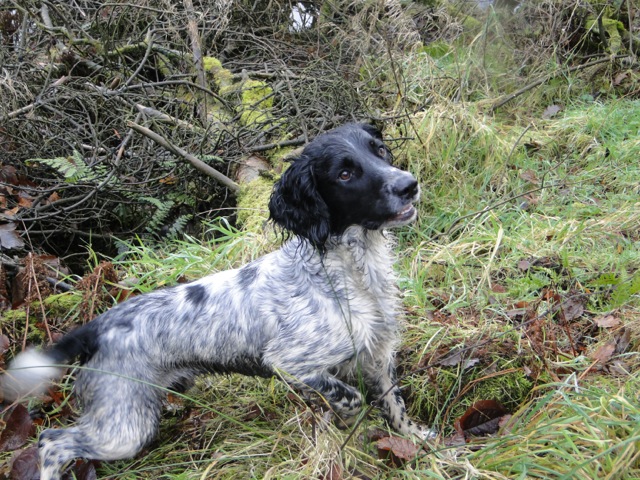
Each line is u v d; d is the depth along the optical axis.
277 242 1.62
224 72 2.44
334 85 2.16
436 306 1.53
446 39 2.62
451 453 1.11
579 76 2.49
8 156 2.01
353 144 1.19
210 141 2.12
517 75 2.48
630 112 2.21
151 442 1.23
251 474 1.12
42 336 1.48
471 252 1.65
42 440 1.16
